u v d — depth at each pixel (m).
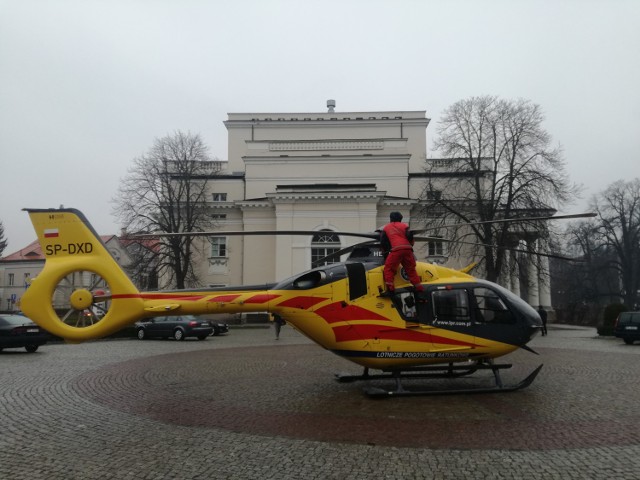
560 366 13.67
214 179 44.47
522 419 7.60
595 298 55.75
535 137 32.09
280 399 9.24
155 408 8.51
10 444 6.40
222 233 8.56
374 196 39.25
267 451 6.03
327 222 39.84
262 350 18.84
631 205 53.00
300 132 48.31
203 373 12.62
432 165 37.53
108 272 8.43
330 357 16.22
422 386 10.55
